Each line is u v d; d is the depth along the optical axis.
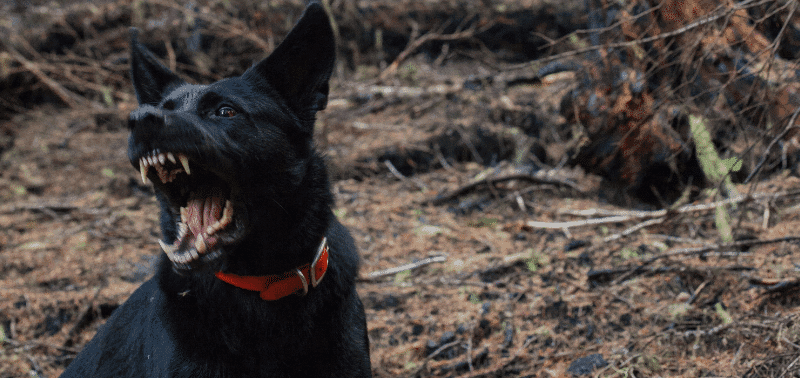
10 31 8.44
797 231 3.84
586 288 3.76
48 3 9.09
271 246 2.42
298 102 2.58
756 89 3.72
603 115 4.68
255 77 2.54
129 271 4.59
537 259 4.12
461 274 4.18
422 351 3.51
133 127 2.11
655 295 3.62
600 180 5.24
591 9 4.59
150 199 5.91
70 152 7.00
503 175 5.38
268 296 2.40
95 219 5.51
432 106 6.78
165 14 8.41
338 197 5.51
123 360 2.56
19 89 8.10
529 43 7.97
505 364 3.29
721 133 4.41
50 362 3.68
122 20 8.61
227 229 2.32
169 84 2.77
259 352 2.40
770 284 3.37
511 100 6.38
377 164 5.93
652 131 4.48
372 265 4.46
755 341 3.03
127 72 8.34
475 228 4.85
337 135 6.58
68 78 8.35
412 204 5.31
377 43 8.15
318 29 2.55
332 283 2.56
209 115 2.34
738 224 3.41
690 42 3.66
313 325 2.48
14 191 6.16
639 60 4.32
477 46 8.13
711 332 3.15
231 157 2.25
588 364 3.15
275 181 2.40
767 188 4.33
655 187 4.81
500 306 3.74
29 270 4.69
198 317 2.36
